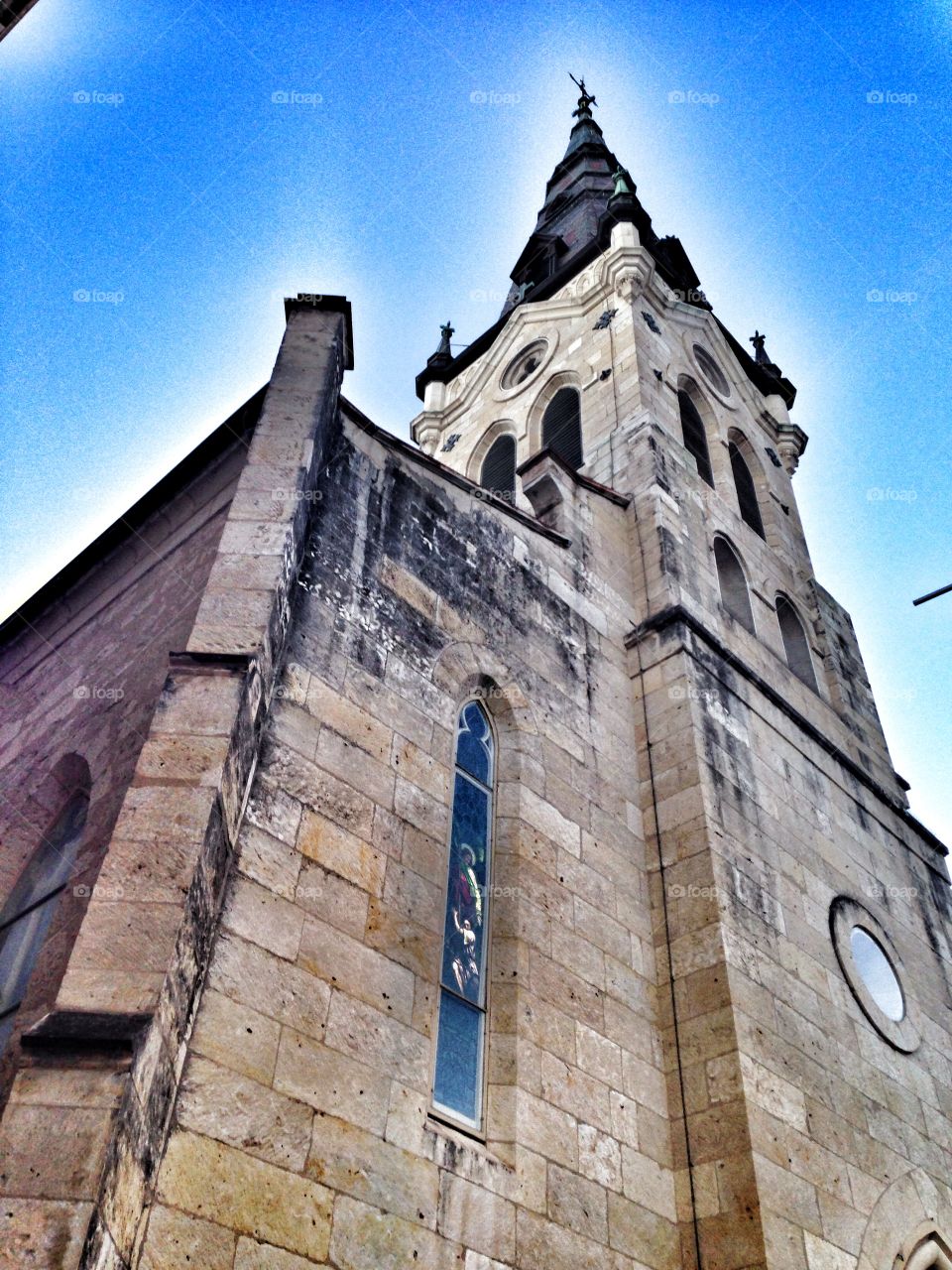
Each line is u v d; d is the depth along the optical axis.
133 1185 6.72
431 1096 9.79
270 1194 7.87
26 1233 5.83
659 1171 11.16
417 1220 8.72
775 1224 10.62
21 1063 6.59
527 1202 9.65
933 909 18.31
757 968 12.91
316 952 9.30
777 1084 11.96
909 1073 14.55
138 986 7.20
